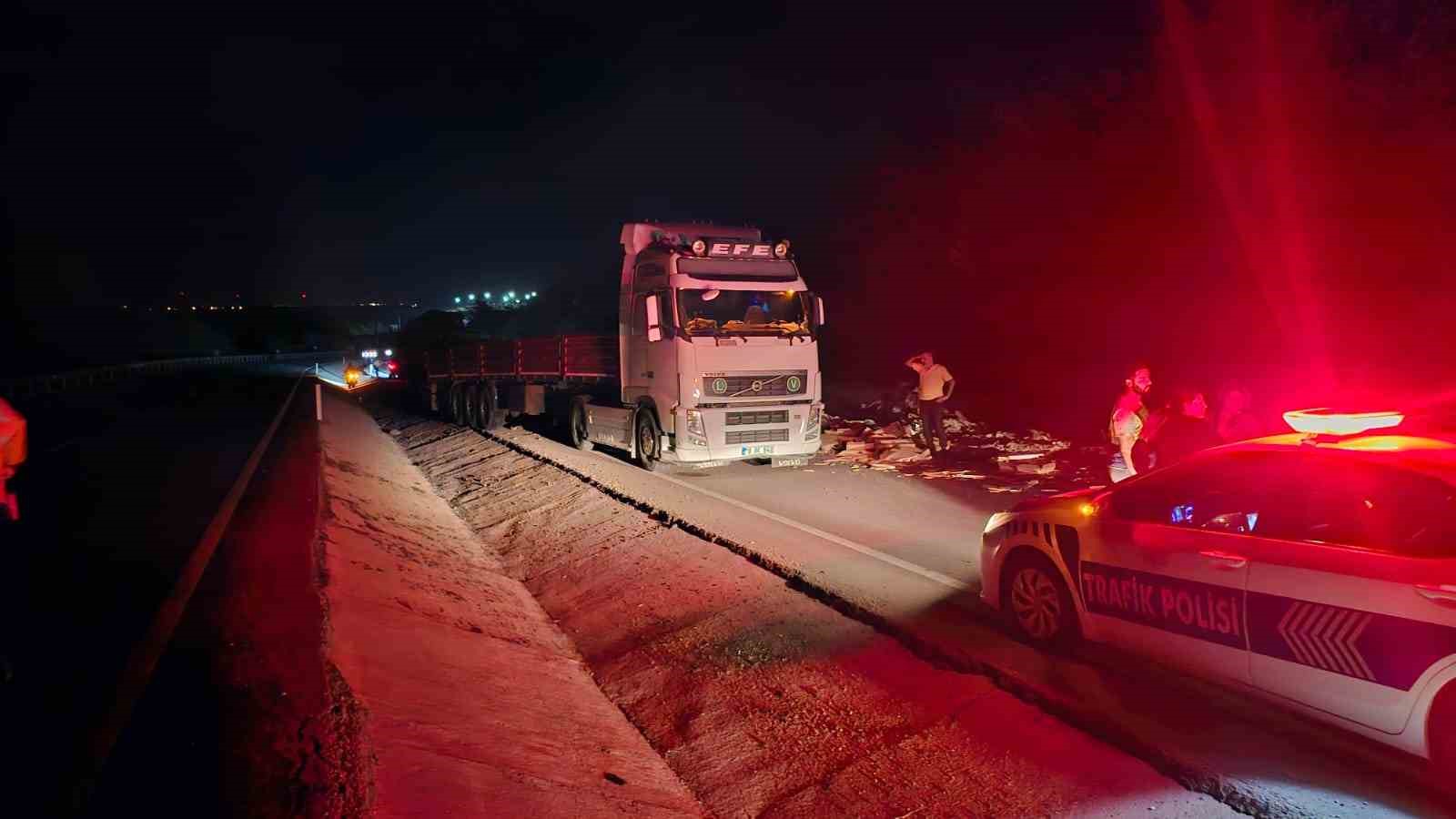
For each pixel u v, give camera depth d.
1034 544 6.50
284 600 7.07
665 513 11.87
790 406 14.74
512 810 4.47
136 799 3.99
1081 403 19.41
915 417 19.16
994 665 6.15
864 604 7.68
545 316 55.97
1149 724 5.20
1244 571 4.96
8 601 7.18
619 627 8.67
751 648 7.32
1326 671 4.56
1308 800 4.35
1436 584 4.14
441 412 31.09
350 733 4.70
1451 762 4.13
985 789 4.90
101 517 11.12
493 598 9.72
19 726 4.75
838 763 5.45
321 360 125.38
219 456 18.23
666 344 14.55
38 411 33.19
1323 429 5.07
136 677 5.43
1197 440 8.55
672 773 5.71
